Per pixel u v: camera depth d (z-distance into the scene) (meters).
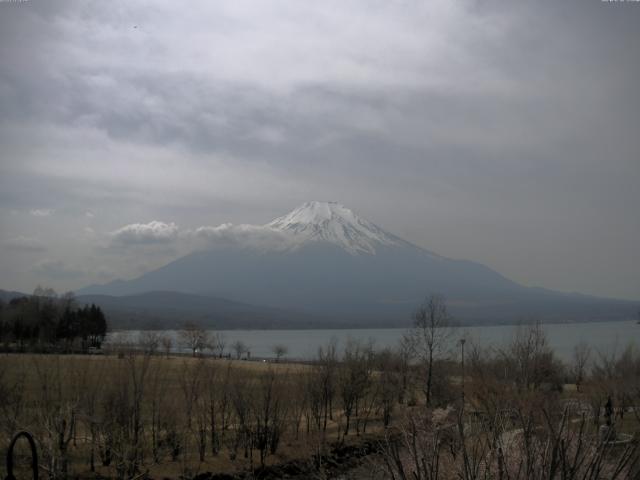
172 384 55.91
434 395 61.97
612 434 16.25
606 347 124.25
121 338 112.31
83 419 42.72
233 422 54.06
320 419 59.78
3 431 38.69
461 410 19.06
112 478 39.47
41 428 37.47
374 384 67.94
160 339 161.62
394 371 70.69
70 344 117.19
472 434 18.12
